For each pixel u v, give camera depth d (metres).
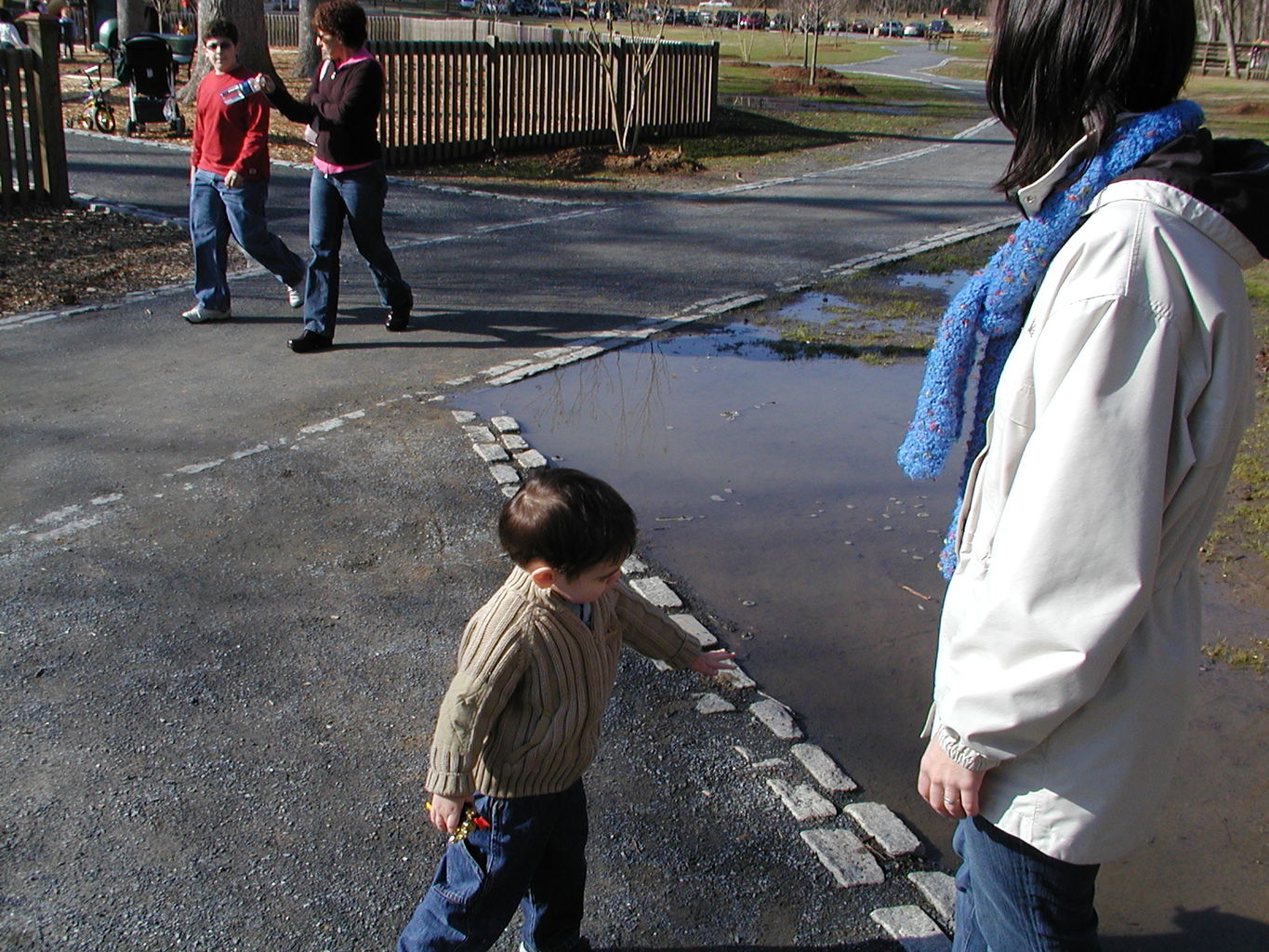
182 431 5.89
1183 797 3.29
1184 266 1.59
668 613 4.28
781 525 5.10
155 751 3.34
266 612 4.17
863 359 7.72
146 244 9.86
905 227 12.73
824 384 7.16
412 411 6.35
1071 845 1.72
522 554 2.17
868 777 3.36
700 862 2.97
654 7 27.47
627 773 3.33
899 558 4.82
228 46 7.38
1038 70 1.73
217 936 2.67
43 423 5.92
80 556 4.52
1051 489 1.59
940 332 1.94
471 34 28.59
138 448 5.64
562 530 2.12
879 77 40.09
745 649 4.06
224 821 3.06
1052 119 1.74
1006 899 1.86
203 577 4.40
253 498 5.13
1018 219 13.30
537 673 2.19
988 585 1.66
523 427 6.19
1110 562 1.56
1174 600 1.73
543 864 2.47
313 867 2.91
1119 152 1.67
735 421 6.42
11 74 10.27
